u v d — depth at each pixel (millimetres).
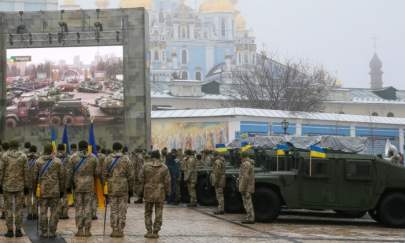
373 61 198250
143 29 35000
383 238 18062
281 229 19516
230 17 167750
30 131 34875
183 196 29062
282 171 22625
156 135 60625
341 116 63531
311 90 80250
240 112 57500
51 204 16734
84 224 16969
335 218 23875
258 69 86250
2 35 35094
